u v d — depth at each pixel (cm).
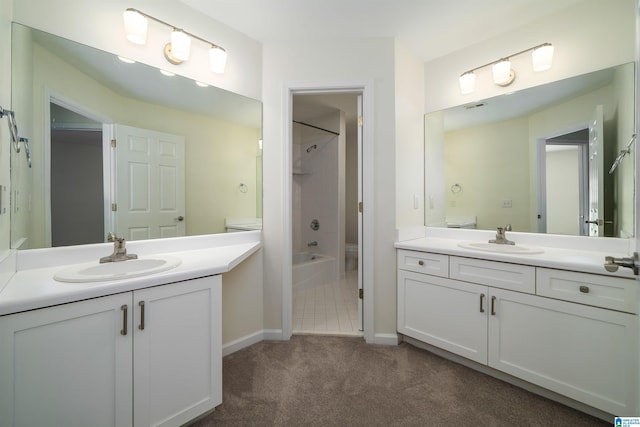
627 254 155
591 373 129
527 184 196
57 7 136
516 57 197
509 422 131
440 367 176
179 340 122
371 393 152
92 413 101
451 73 227
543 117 187
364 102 209
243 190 206
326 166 408
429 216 236
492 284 160
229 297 196
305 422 132
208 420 133
